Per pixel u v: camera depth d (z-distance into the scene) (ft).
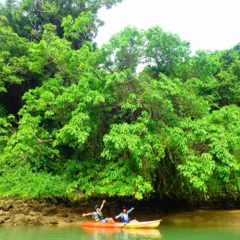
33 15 97.50
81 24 75.41
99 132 65.77
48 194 64.75
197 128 59.16
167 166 66.28
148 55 68.33
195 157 57.72
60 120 69.82
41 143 69.56
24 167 71.36
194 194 72.23
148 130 60.44
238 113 68.49
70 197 67.92
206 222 64.13
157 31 65.98
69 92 62.95
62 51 69.36
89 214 61.00
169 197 73.97
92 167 64.13
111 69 66.80
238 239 48.03
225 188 73.26
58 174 74.49
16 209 62.13
